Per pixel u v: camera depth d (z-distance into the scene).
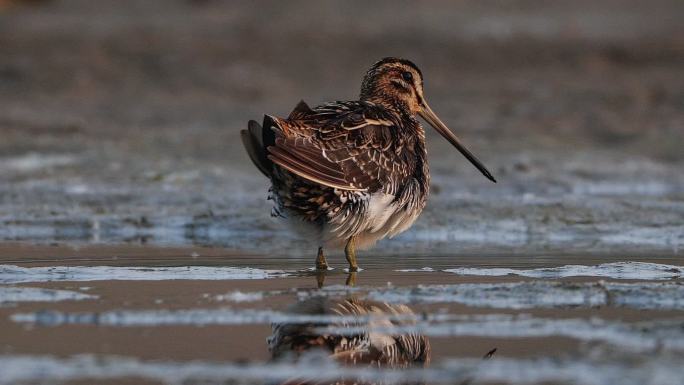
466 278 11.57
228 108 25.45
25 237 15.36
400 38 32.50
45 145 20.70
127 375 7.76
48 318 9.48
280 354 8.38
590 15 35.59
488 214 16.30
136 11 35.62
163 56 30.16
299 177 11.47
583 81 28.17
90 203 17.12
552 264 12.65
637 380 7.46
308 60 30.28
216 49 31.06
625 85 27.59
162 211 16.62
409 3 36.66
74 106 25.14
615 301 10.19
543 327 9.07
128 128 22.94
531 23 34.47
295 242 14.98
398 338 8.82
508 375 7.69
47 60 29.30
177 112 24.88
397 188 12.20
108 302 10.20
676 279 11.39
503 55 30.83
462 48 31.52
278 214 12.01
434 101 26.03
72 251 13.84
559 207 16.67
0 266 12.13
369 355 8.36
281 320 9.42
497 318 9.46
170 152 20.56
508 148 21.16
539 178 19.02
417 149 12.79
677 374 7.59
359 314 9.67
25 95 26.14
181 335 8.92
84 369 7.88
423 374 7.80
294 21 34.53
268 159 11.48
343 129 11.68
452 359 8.16
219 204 17.02
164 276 11.81
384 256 13.52
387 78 13.93
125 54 30.20
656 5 36.75
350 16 35.22
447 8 36.22
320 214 11.70
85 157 19.88
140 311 9.73
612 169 19.80
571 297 10.28
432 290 10.62
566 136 22.34
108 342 8.67
